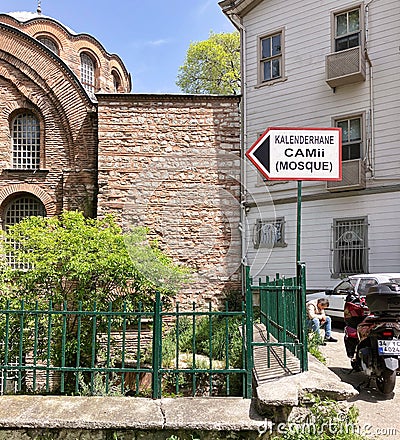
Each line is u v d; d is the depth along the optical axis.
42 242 12.02
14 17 24.84
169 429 4.30
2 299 11.14
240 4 19.59
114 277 11.66
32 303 11.16
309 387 4.54
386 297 6.88
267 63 19.25
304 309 5.09
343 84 16.83
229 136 15.70
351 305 8.99
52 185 17.50
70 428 4.32
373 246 15.96
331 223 16.83
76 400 4.72
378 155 16.16
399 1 16.05
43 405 4.61
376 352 6.89
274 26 18.98
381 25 16.39
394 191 15.69
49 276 11.74
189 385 8.71
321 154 5.26
